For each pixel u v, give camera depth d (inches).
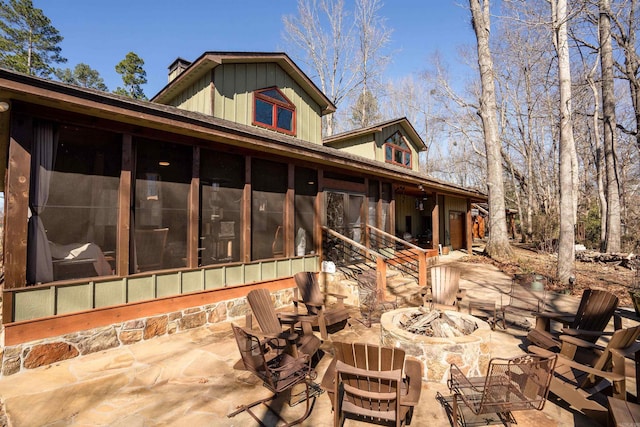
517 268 415.2
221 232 218.8
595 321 154.6
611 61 518.6
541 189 983.0
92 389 127.3
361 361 97.9
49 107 145.8
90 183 161.6
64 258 153.3
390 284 291.4
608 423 101.0
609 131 516.7
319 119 426.3
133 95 1043.3
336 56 941.2
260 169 246.4
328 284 280.2
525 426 108.0
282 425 106.6
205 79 320.8
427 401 123.1
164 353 161.5
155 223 184.7
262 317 160.6
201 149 209.0
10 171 137.3
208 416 111.0
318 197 292.5
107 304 163.8
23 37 935.7
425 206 594.9
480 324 157.9
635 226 604.7
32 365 140.6
